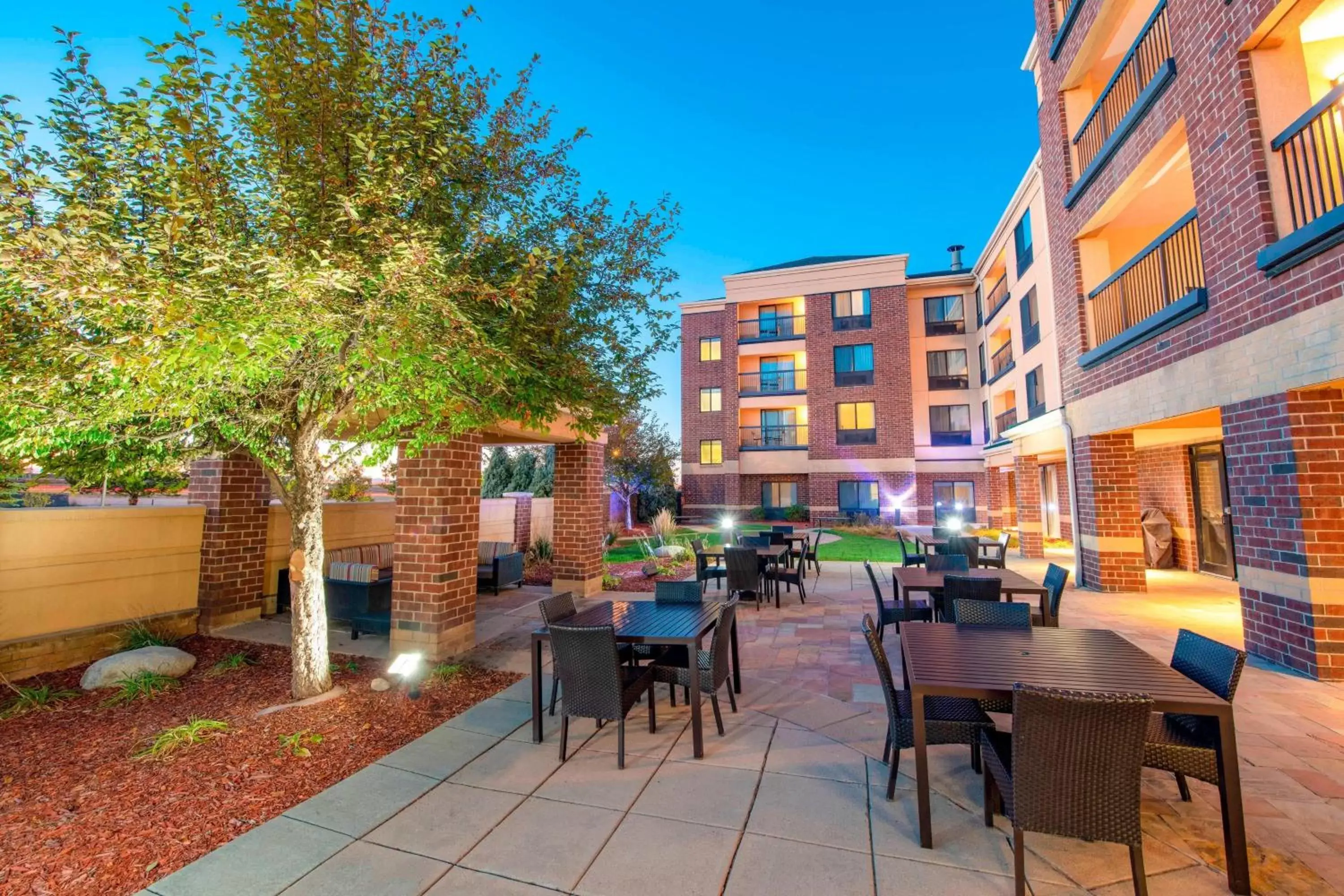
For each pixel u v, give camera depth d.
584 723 4.34
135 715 4.55
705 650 5.54
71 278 2.63
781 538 10.49
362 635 6.93
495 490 19.36
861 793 3.28
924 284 23.47
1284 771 3.40
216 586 7.04
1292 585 5.07
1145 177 7.72
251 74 3.46
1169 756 2.72
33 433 3.82
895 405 23.00
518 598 9.20
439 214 4.21
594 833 2.92
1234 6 5.54
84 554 5.90
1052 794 2.35
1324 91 5.52
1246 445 5.55
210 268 2.88
